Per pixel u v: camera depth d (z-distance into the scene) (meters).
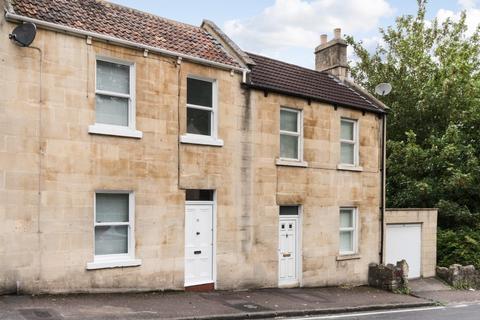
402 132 26.34
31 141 11.20
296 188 16.61
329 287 17.27
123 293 12.50
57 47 11.69
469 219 22.53
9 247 10.78
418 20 29.16
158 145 13.35
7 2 11.09
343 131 18.66
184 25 16.19
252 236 15.39
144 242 12.98
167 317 10.45
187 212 14.08
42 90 11.41
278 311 12.15
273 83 16.44
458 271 19.91
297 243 16.75
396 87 26.45
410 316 13.05
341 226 18.38
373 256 19.00
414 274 20.42
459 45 28.59
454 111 24.62
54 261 11.40
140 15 14.98
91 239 12.02
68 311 10.10
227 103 14.98
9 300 10.44
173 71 13.77
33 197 11.16
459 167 22.92
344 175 18.17
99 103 12.52
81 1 13.63
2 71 10.87
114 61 12.77
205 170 14.34
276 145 16.11
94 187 12.12
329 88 19.02
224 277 14.71
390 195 24.73
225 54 15.61
